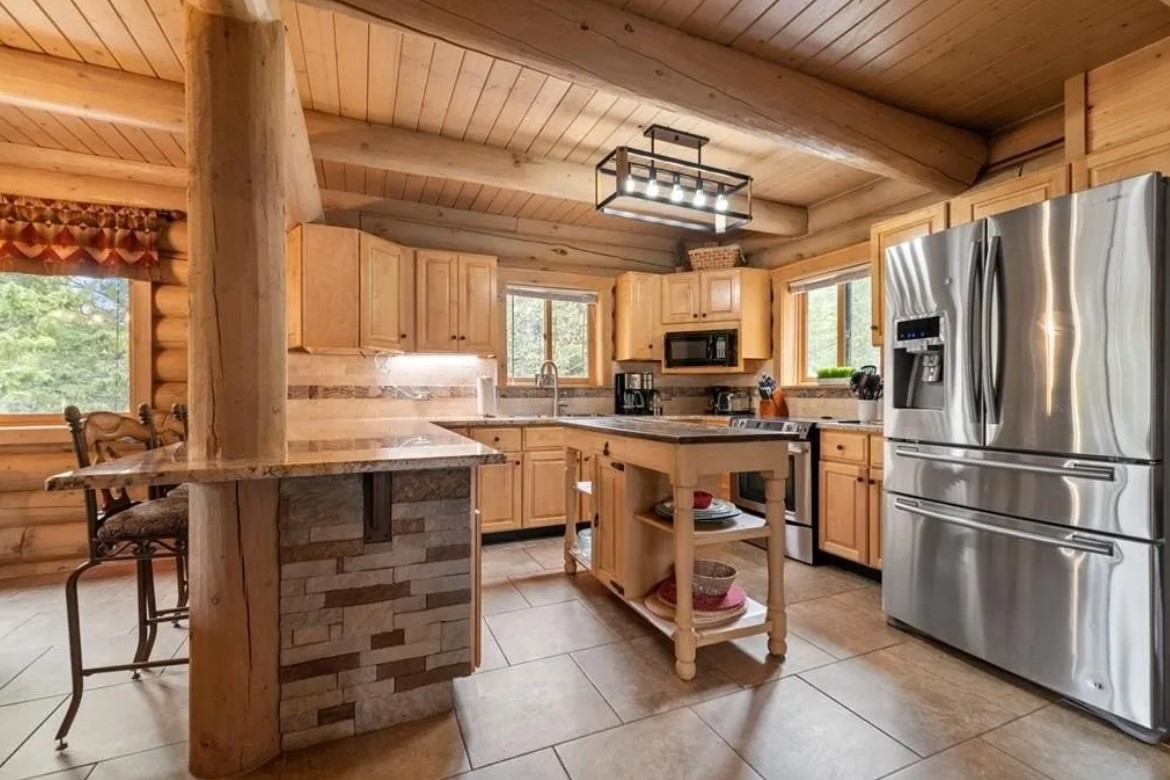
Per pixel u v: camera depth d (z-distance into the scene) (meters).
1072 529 1.78
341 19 2.04
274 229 1.61
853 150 2.61
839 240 3.97
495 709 1.77
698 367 4.56
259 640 1.52
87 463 1.73
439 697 1.74
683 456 1.95
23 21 2.04
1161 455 1.62
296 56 2.27
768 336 4.53
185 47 1.55
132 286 3.45
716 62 2.24
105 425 1.96
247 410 1.54
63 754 1.54
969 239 2.07
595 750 1.56
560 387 4.63
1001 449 1.97
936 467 2.20
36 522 3.22
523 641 2.24
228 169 1.54
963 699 1.82
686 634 1.95
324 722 1.61
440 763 1.51
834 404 3.96
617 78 2.07
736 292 4.46
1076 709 1.76
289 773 1.48
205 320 1.52
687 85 2.19
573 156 3.25
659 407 4.93
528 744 1.59
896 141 2.71
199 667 1.47
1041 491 1.86
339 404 3.85
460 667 1.77
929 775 1.46
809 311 4.34
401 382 4.05
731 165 3.41
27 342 3.28
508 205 4.18
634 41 2.08
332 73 2.40
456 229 4.27
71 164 3.19
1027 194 2.55
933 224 2.96
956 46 2.25
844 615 2.53
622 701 1.81
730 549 3.60
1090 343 1.74
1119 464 1.67
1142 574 1.62
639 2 2.03
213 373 1.52
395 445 1.86
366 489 1.66
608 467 2.55
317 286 3.35
